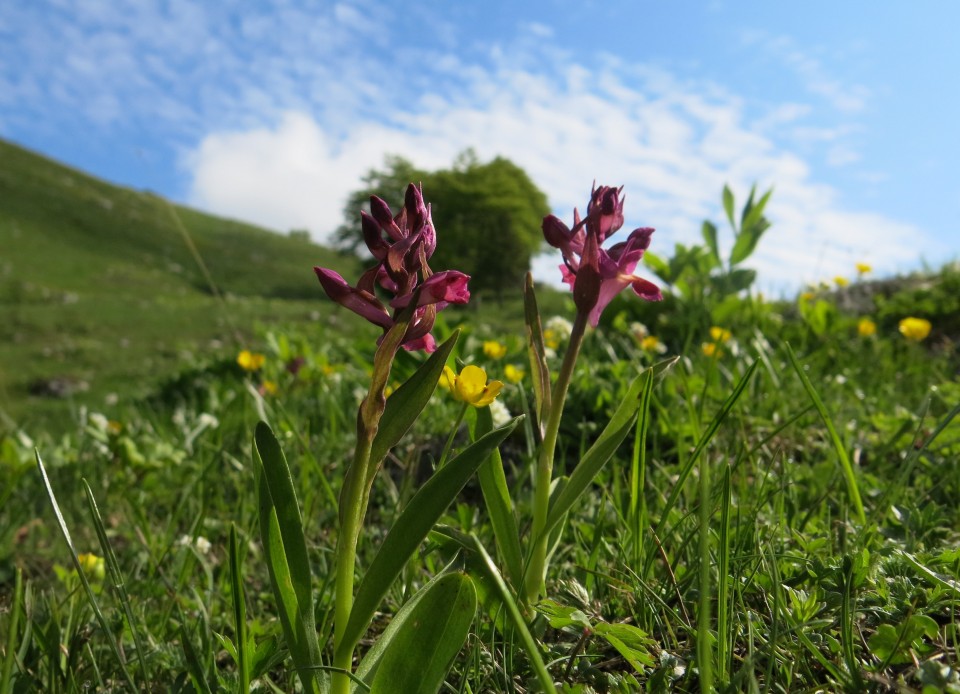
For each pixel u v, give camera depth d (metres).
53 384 15.45
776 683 1.22
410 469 2.55
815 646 1.28
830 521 1.93
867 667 1.22
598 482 2.53
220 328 23.38
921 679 1.08
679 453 2.46
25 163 55.59
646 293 1.40
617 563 1.75
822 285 6.43
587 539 2.03
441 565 2.03
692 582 1.60
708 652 1.07
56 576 2.53
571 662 1.34
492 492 1.54
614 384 3.37
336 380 5.16
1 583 2.45
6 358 18.80
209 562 2.44
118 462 3.46
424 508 1.11
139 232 48.69
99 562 2.14
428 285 1.11
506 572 1.74
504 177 32.16
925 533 1.71
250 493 3.02
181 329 23.42
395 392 1.20
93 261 40.62
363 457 1.14
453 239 28.92
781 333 5.42
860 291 8.91
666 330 5.68
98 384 16.14
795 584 1.52
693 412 2.52
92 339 22.06
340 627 1.16
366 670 1.17
